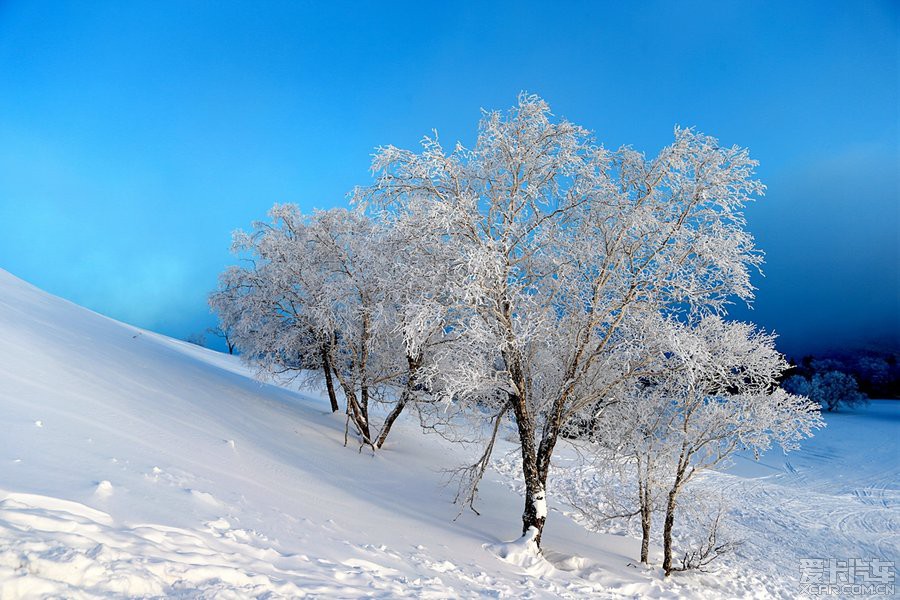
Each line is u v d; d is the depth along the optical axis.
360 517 11.09
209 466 10.04
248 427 16.25
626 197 12.70
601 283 13.07
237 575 5.39
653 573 14.34
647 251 13.05
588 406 15.02
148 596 4.51
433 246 12.92
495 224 12.81
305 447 17.03
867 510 27.55
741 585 15.13
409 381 19.38
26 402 8.90
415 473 19.22
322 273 19.92
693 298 12.23
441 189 13.08
